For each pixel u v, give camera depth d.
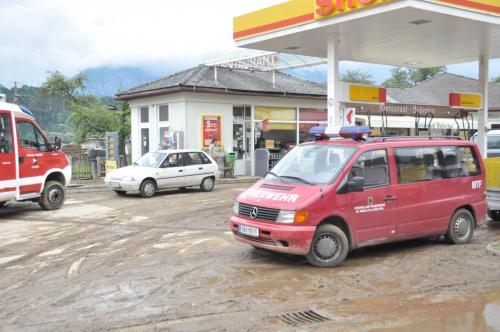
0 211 13.94
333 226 7.71
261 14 14.42
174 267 7.76
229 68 26.14
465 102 16.64
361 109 14.45
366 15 11.63
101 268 7.77
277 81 26.64
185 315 5.65
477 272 7.39
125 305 6.00
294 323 5.42
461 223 9.30
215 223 11.75
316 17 12.62
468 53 17.12
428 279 7.06
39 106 52.94
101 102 45.50
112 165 22.55
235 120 23.61
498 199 11.13
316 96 25.41
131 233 10.61
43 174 13.75
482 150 17.58
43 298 6.31
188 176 17.73
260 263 7.95
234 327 5.29
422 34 13.92
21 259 8.44
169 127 22.95
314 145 8.77
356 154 8.05
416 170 8.66
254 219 7.82
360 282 6.93
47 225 11.70
